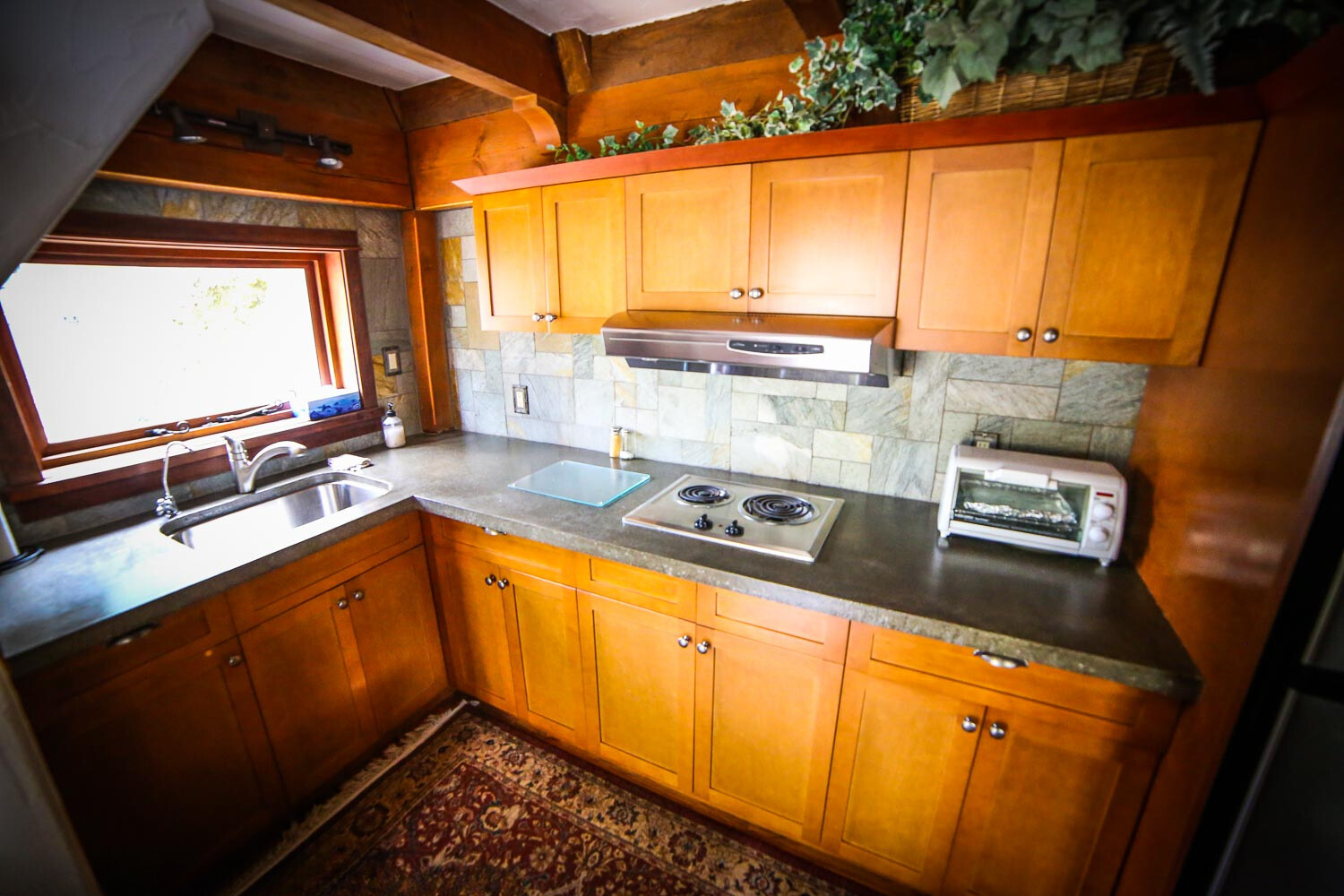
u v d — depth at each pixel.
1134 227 1.21
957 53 1.14
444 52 1.54
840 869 1.66
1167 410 1.35
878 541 1.61
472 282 2.58
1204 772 0.99
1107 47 1.06
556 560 1.80
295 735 1.76
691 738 1.72
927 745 1.38
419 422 2.81
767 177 1.53
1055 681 1.21
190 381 2.07
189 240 1.83
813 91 1.43
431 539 2.11
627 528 1.73
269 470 2.21
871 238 1.46
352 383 2.52
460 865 1.69
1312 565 0.83
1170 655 1.13
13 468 1.60
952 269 1.39
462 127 2.23
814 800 1.58
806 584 1.40
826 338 1.43
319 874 1.66
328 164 2.06
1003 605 1.30
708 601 1.55
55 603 1.35
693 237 1.68
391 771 2.01
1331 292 0.80
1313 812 0.89
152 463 1.87
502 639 2.05
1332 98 0.84
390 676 2.06
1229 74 1.10
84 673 1.28
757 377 2.01
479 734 2.18
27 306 1.67
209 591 1.47
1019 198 1.29
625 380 2.31
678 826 1.81
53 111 1.01
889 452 1.88
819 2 1.55
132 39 1.05
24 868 1.16
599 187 1.78
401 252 2.58
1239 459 1.01
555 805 1.88
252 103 1.85
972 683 1.29
